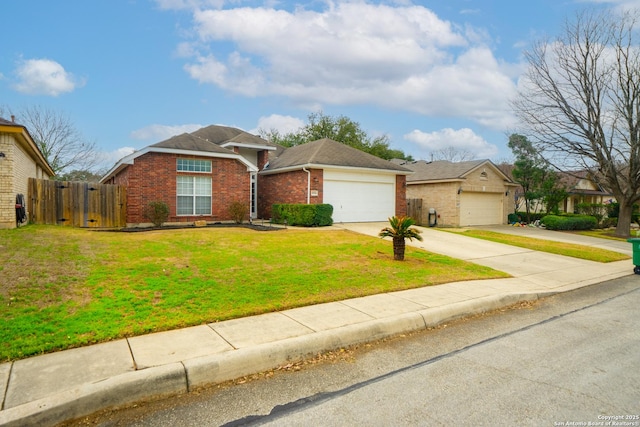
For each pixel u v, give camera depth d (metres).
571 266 11.45
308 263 8.91
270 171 20.08
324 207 16.72
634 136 20.50
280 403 3.39
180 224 15.77
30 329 4.46
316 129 42.94
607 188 22.94
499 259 12.05
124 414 3.19
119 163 15.70
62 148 34.31
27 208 13.12
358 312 5.81
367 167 18.98
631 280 9.90
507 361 4.39
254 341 4.46
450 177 23.14
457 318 6.19
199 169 16.42
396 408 3.28
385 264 9.46
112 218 14.61
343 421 3.06
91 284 6.23
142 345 4.26
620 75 20.25
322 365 4.28
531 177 26.67
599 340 5.16
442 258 11.01
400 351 4.73
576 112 21.12
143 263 7.83
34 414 2.92
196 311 5.45
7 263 6.79
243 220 17.30
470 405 3.33
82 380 3.40
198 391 3.63
